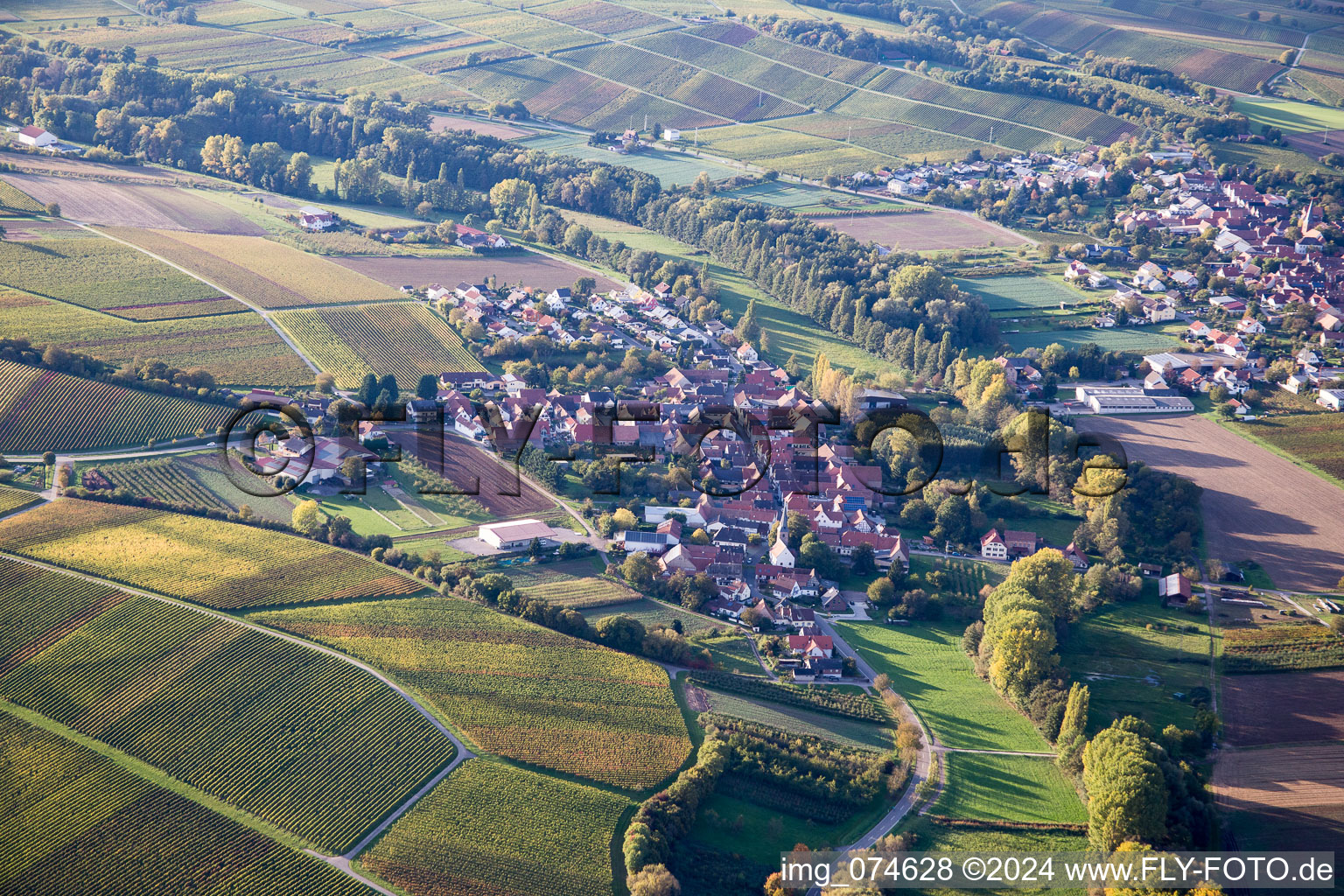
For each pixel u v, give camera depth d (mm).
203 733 173375
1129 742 173750
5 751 167875
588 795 168750
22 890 147750
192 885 150000
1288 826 171250
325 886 150875
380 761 170750
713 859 162875
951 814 173500
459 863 155875
